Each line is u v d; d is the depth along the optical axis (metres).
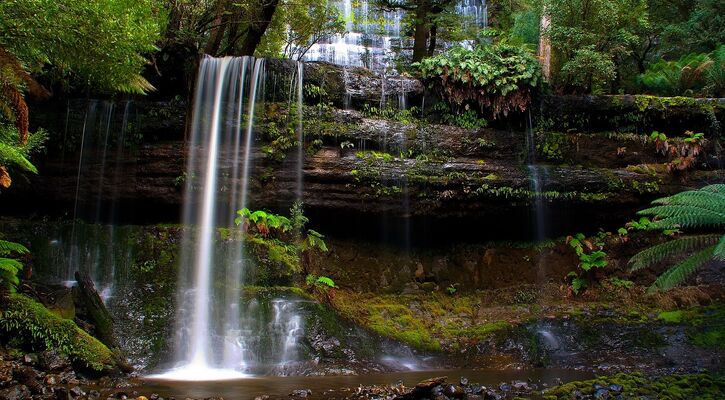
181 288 8.95
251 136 10.22
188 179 9.98
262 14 11.65
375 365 8.08
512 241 11.32
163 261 9.34
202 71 10.31
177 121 10.15
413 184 10.48
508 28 16.61
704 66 12.16
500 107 11.02
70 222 9.83
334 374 7.54
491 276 10.97
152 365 7.52
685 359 8.05
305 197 10.25
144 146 10.12
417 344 8.93
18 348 6.29
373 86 10.98
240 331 8.34
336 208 10.37
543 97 11.34
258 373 7.51
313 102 10.66
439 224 11.00
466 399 5.71
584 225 11.28
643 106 11.34
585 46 11.39
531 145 11.25
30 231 9.49
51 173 10.05
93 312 7.65
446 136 10.95
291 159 10.27
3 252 7.11
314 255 10.20
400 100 11.10
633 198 11.04
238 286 8.93
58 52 6.74
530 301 10.51
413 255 11.02
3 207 10.09
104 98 10.25
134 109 10.16
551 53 12.68
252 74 10.38
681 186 11.03
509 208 10.90
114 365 6.82
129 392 5.84
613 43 11.69
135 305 8.48
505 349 8.81
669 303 9.78
